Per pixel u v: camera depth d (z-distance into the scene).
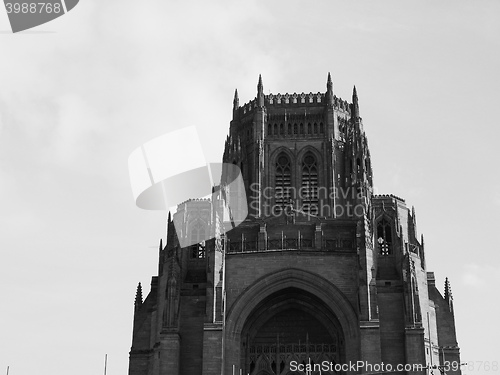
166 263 119.69
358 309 108.12
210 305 108.31
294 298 114.00
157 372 113.81
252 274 111.31
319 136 141.50
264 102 145.00
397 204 121.69
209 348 106.56
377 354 104.69
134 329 124.81
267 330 114.25
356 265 110.69
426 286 117.44
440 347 117.50
